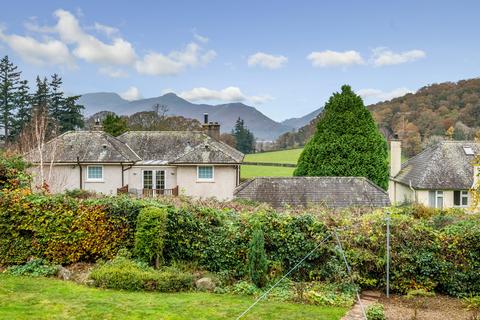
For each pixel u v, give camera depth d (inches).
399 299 496.4
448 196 1330.0
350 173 1481.3
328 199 1041.5
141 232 525.7
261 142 4185.5
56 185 1192.2
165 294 456.8
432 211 756.0
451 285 513.3
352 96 1526.8
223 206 654.5
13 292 434.6
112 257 545.0
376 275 530.6
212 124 1635.1
